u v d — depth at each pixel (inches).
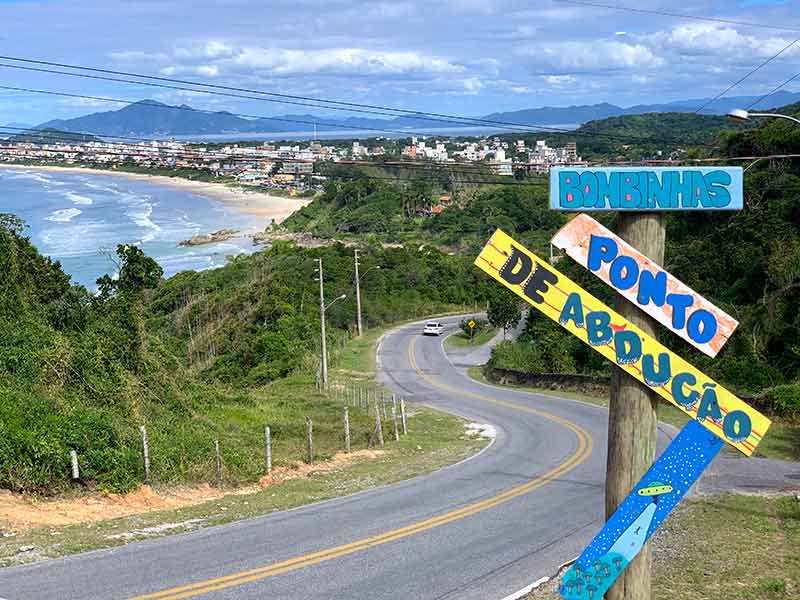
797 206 1493.6
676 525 563.5
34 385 788.6
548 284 191.3
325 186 5423.2
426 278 3043.8
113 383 895.1
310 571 461.1
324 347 1576.0
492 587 438.3
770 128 1632.6
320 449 948.0
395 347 2217.0
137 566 458.3
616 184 187.6
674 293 186.2
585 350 1649.9
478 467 854.5
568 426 1154.0
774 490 690.2
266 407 1227.9
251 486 731.4
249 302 2229.3
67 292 1187.9
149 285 1355.8
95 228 4424.2
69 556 474.0
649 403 193.9
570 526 582.6
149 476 668.1
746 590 417.7
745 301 1482.5
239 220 4980.3
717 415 187.2
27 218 4773.6
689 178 185.0
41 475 610.2
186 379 1209.4
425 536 547.2
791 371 1289.4
